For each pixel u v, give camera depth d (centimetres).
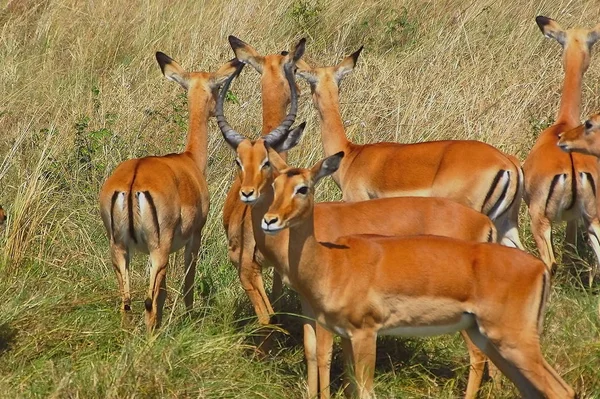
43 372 1417
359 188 1850
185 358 1426
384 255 1353
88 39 2844
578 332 1549
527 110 2381
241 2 2953
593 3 3097
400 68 2603
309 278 1351
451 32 2833
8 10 3078
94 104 2383
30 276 1747
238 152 1429
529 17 2950
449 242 1357
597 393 1395
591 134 1675
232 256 1627
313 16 2950
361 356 1362
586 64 2052
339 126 1927
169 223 1628
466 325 1352
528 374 1312
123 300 1608
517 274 1308
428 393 1471
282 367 1561
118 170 1661
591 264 1908
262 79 1872
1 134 2325
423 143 1803
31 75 2622
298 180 1313
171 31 2845
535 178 1850
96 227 1938
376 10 3069
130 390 1331
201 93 1831
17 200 1859
